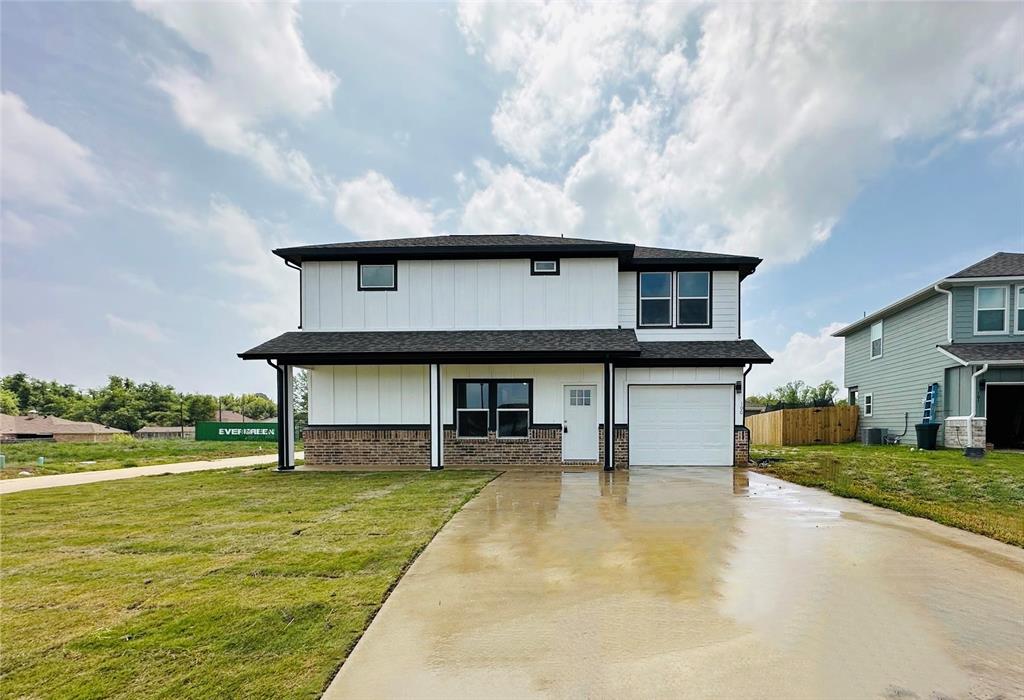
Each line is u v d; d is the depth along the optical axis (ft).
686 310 42.65
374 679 8.70
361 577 13.60
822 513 21.03
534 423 40.24
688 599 11.91
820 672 8.73
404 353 37.37
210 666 9.16
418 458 40.78
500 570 14.07
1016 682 8.43
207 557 15.57
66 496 27.35
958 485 26.32
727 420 39.29
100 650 9.75
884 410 63.93
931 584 12.78
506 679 8.64
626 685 8.38
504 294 42.29
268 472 37.42
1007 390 56.13
